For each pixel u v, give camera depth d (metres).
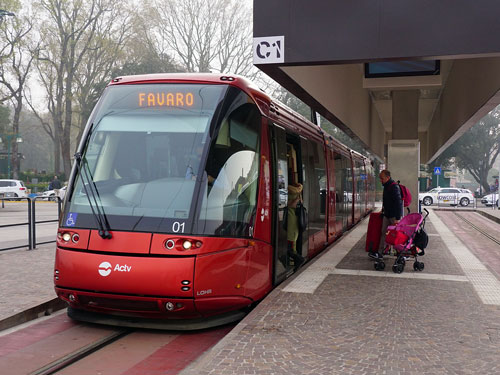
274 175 7.14
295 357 4.45
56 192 38.09
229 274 5.86
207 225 5.71
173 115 6.28
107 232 5.74
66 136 50.38
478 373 4.10
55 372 4.62
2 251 11.45
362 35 7.95
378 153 28.38
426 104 25.06
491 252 12.25
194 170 5.92
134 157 6.16
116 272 5.56
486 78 11.66
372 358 4.43
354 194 18.42
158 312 5.64
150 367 4.79
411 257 10.11
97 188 6.10
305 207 9.55
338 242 12.88
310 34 8.12
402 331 5.21
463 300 6.55
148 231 5.67
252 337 4.98
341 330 5.22
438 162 64.31
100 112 6.57
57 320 6.32
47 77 49.34
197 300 5.56
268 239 6.84
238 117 6.41
